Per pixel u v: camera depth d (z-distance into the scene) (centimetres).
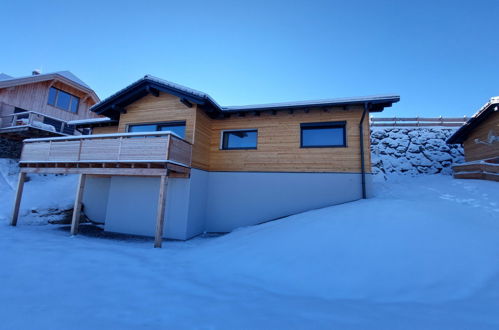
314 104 821
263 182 888
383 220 518
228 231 888
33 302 290
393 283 333
